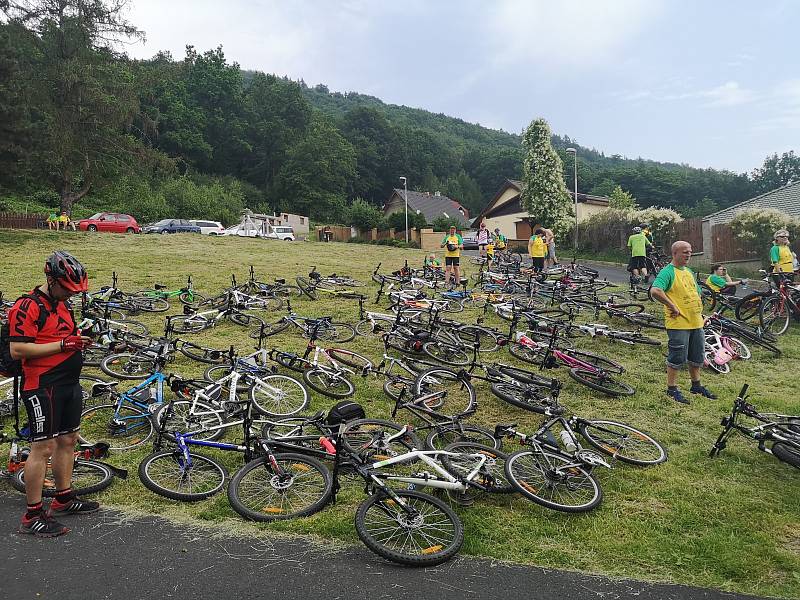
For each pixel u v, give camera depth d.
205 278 16.03
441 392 6.56
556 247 30.78
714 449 5.61
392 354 8.84
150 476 4.56
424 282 14.51
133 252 20.38
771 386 7.79
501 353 9.01
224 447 4.78
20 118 23.11
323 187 70.44
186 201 46.41
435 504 4.05
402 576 3.56
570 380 7.82
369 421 5.20
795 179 68.25
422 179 88.44
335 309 11.98
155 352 6.86
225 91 73.75
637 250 14.20
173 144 65.75
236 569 3.55
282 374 6.95
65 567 3.50
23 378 3.90
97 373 7.37
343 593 3.35
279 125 74.62
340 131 84.88
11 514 4.13
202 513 4.25
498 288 14.10
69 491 4.16
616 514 4.50
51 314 3.84
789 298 10.38
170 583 3.38
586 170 79.19
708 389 7.48
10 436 5.46
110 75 29.20
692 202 70.56
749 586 3.62
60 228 28.03
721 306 11.28
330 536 3.99
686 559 3.90
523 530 4.23
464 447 5.06
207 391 5.95
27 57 26.78
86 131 28.56
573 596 3.44
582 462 4.82
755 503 4.70
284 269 18.27
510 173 90.25
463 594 3.39
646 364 8.71
